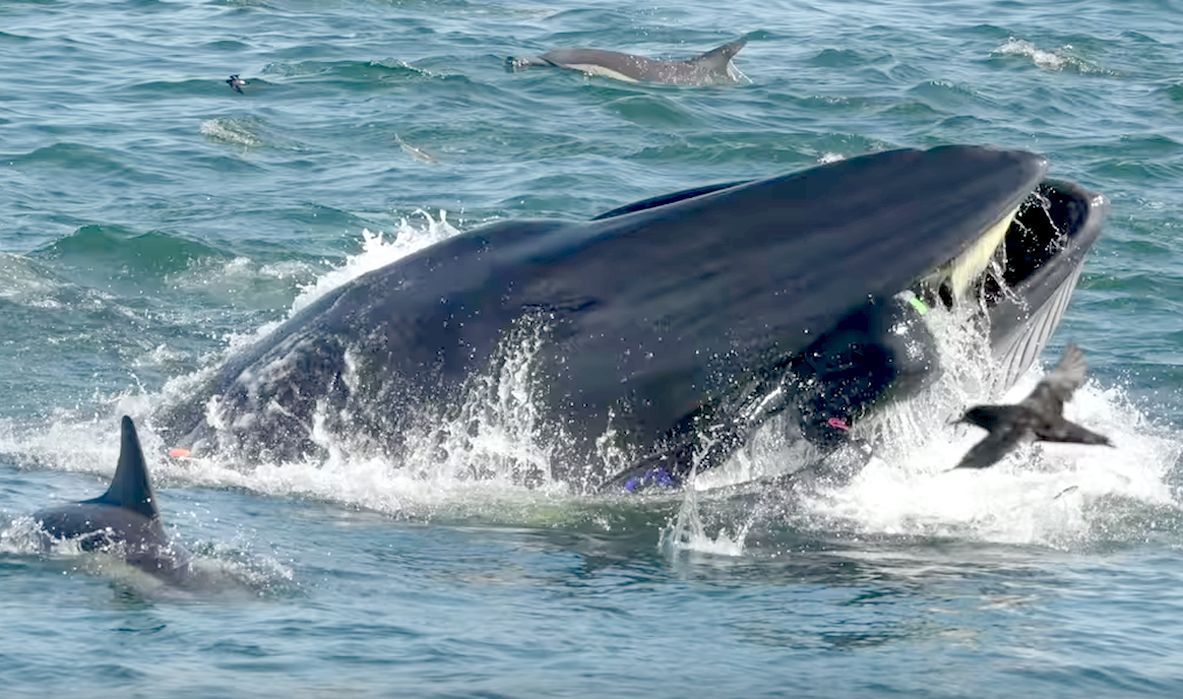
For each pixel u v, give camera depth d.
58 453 53.78
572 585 41.84
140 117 115.44
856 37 156.50
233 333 73.88
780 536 46.81
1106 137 118.81
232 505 47.50
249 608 38.59
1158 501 51.56
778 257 49.44
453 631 37.62
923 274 48.34
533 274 50.66
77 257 83.75
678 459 48.66
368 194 99.38
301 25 154.00
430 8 169.12
